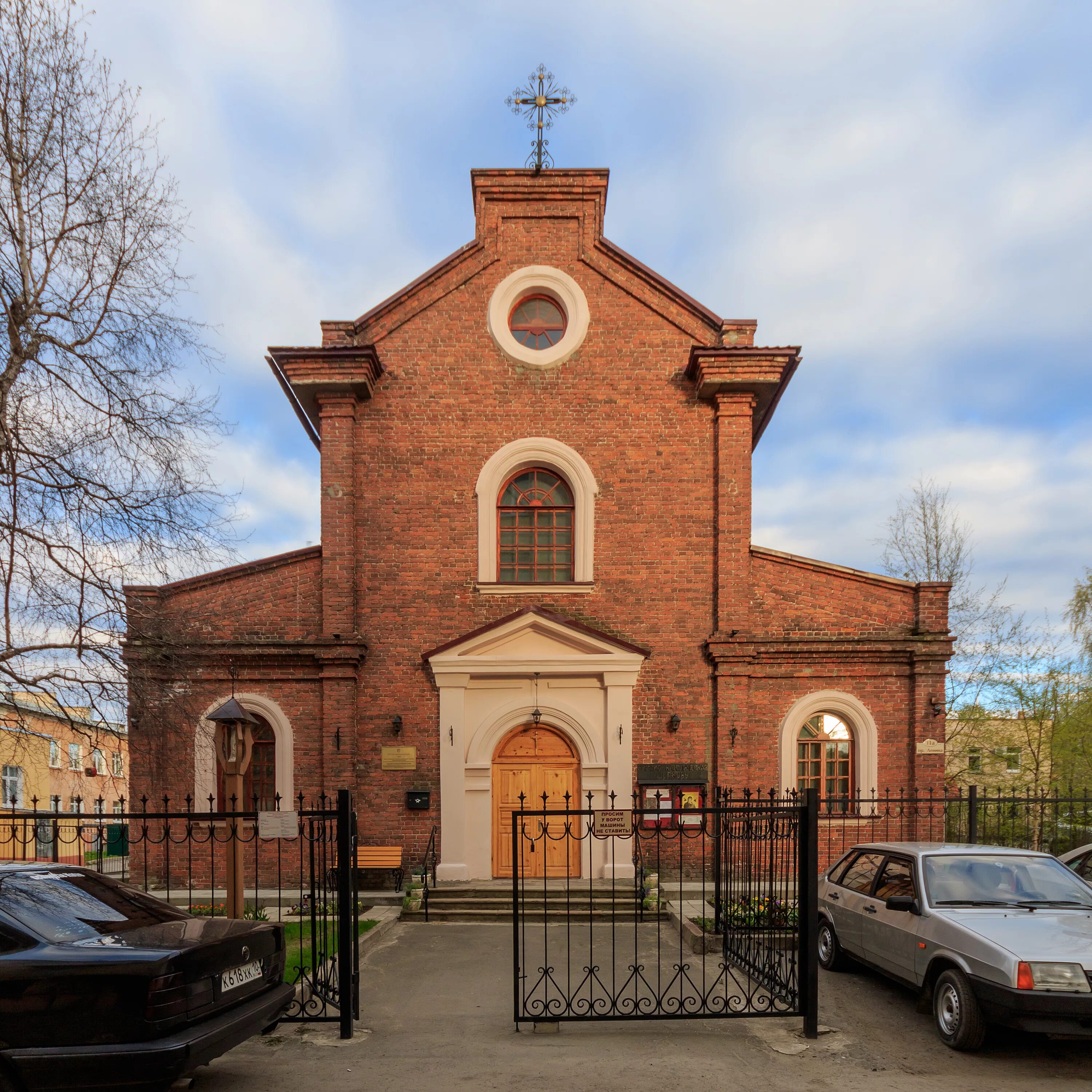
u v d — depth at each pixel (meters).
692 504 14.40
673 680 13.92
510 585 14.09
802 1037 6.71
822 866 13.62
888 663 13.99
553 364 14.69
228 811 8.48
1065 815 20.72
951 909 7.04
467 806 13.52
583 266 15.02
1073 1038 6.32
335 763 13.45
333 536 13.98
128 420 10.48
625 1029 6.92
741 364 14.07
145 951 4.91
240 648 13.65
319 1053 6.39
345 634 13.72
